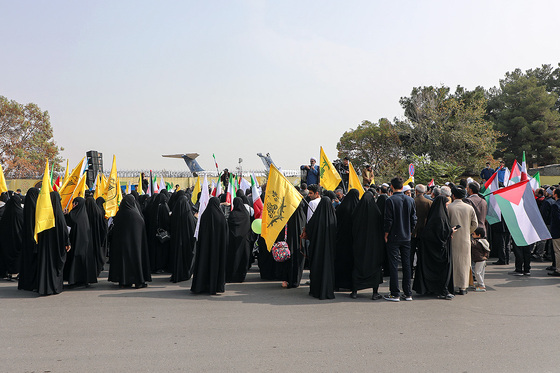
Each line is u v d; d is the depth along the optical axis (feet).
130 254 29.94
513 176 43.86
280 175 28.99
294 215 30.63
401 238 26.50
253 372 15.75
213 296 27.94
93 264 30.40
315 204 30.91
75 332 20.29
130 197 30.71
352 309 24.61
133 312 23.86
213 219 28.55
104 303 25.95
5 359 16.97
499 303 25.72
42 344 18.66
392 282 26.76
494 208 35.73
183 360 16.87
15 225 32.83
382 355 17.39
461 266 27.84
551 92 185.78
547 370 15.92
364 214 27.14
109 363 16.58
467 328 20.92
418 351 17.84
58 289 28.40
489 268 37.37
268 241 28.84
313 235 27.48
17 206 33.22
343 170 51.42
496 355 17.39
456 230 27.94
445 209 27.22
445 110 139.13
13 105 155.84
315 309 24.59
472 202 31.27
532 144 164.96
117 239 29.94
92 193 36.58
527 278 33.17
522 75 195.52
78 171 33.96
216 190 40.45
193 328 20.93
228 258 32.42
